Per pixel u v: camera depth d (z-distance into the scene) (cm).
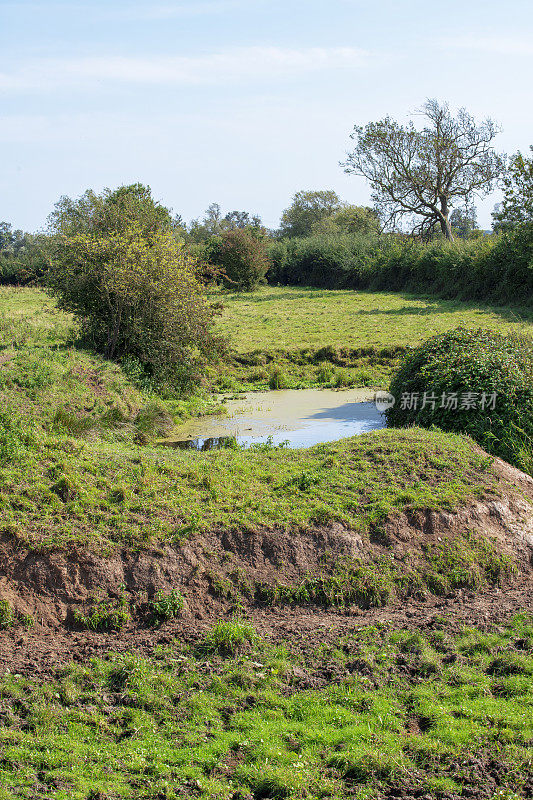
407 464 938
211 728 538
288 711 559
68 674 604
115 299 1859
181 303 1897
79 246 1897
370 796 459
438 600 752
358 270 4819
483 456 991
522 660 604
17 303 3247
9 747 507
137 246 1858
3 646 652
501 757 491
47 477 833
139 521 784
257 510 825
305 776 477
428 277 4128
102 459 912
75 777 479
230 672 608
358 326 2777
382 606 739
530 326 2481
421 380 1315
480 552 811
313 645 652
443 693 570
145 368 1925
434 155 4381
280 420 1625
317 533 792
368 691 579
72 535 745
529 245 2980
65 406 1334
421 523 823
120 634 679
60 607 698
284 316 3234
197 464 945
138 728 535
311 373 2212
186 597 720
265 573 755
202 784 472
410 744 509
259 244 5181
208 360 2061
